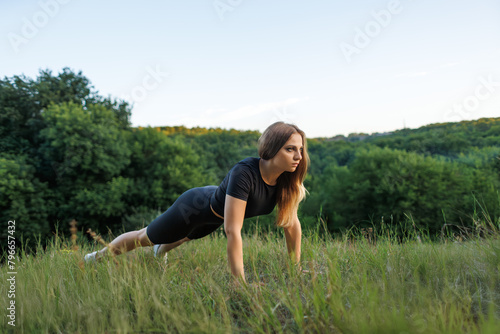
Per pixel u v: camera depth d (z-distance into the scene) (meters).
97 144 21.91
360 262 2.14
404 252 2.17
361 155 30.22
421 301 1.47
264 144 2.07
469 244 2.14
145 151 27.39
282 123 2.10
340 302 1.44
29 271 2.43
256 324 1.51
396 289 1.58
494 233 2.06
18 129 23.55
